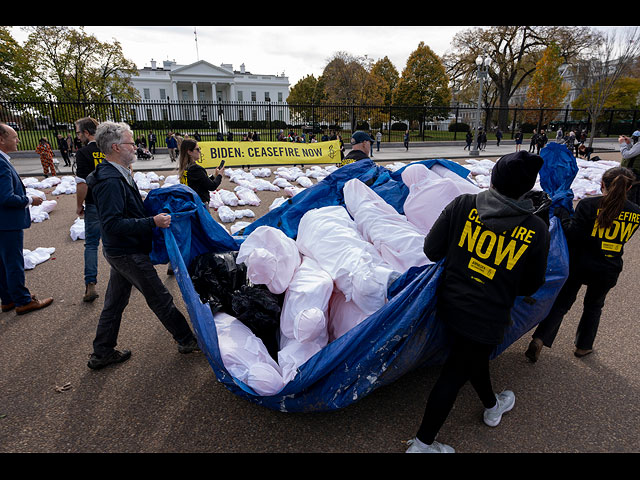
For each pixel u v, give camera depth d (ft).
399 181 12.19
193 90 176.04
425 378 8.79
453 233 6.13
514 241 5.59
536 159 5.36
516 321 7.93
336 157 42.29
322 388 6.77
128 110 65.00
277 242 8.50
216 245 10.31
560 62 115.14
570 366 9.23
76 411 7.76
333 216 9.72
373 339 6.57
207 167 38.01
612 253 8.41
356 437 7.13
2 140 10.17
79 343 10.16
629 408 7.86
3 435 7.16
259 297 8.48
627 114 120.26
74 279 14.24
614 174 8.07
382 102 120.26
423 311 6.43
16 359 9.45
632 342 10.21
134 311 11.87
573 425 7.43
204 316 7.13
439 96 136.36
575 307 12.23
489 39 121.49
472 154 64.44
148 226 8.07
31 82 102.42
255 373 6.73
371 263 8.01
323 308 7.77
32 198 11.12
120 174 8.05
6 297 11.76
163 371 9.04
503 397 7.73
